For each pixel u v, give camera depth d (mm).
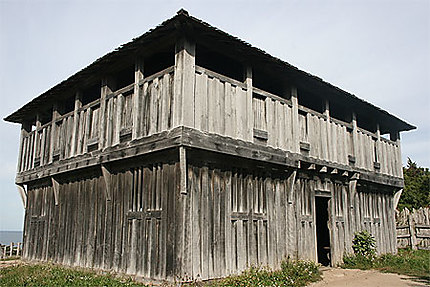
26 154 14039
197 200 7645
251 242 8680
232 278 7523
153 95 8398
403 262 11727
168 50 8633
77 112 11164
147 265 7848
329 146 11477
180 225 7234
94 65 9648
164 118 7887
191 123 7547
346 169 11922
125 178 9078
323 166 11016
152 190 8172
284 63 9383
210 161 8102
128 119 9094
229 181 8461
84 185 10781
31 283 8000
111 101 9758
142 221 8250
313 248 10609
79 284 7551
